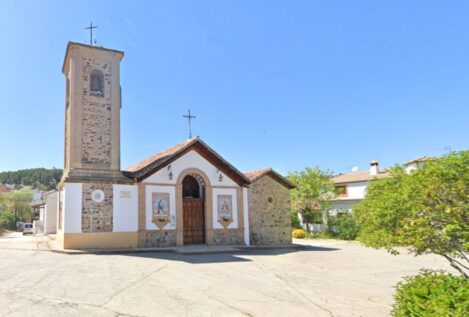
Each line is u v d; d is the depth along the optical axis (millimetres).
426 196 5918
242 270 13172
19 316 7156
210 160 21562
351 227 31328
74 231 17203
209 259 15602
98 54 19281
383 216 6812
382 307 8672
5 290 9055
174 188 20031
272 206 23297
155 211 19234
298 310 8328
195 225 20844
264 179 23297
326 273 13406
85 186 17734
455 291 5871
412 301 6016
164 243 19219
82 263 13297
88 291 9164
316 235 33469
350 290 10508
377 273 13688
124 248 17859
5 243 20406
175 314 7715
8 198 59562
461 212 5582
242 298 9227
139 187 19031
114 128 19062
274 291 10109
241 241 21656
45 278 10492
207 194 21094
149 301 8555
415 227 6113
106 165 18578
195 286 10258
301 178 34969
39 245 19016
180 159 20578
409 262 16938
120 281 10398
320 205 34844
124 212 18422
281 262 15727
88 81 18859
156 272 11969
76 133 18094
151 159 23312
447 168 5848
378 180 8148
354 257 18328
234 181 22141
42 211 36656
